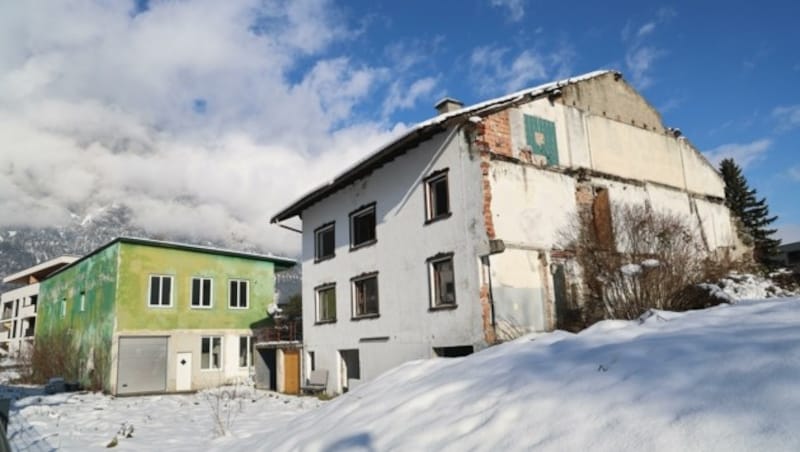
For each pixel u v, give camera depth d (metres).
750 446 2.81
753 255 20.36
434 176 15.02
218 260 28.23
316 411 6.87
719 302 10.50
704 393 3.43
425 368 6.59
